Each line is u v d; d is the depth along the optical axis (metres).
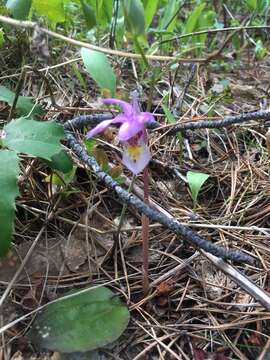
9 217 0.16
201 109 0.31
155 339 0.18
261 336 0.18
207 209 0.24
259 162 0.26
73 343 0.17
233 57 0.41
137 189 0.23
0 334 0.17
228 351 0.18
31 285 0.19
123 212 0.20
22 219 0.21
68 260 0.20
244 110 0.32
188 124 0.24
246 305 0.19
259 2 0.40
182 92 0.31
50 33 0.18
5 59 0.30
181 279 0.20
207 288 0.20
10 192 0.16
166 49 0.35
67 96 0.29
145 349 0.17
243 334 0.18
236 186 0.25
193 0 0.49
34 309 0.18
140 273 0.20
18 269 0.19
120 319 0.18
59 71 0.31
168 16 0.32
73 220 0.22
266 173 0.26
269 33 0.47
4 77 0.27
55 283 0.19
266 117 0.23
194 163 0.26
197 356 0.17
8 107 0.26
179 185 0.25
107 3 0.31
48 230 0.21
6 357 0.17
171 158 0.26
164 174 0.25
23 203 0.22
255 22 0.44
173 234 0.22
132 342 0.18
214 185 0.25
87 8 0.25
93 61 0.20
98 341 0.17
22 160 0.22
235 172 0.26
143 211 0.18
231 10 0.50
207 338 0.18
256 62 0.42
